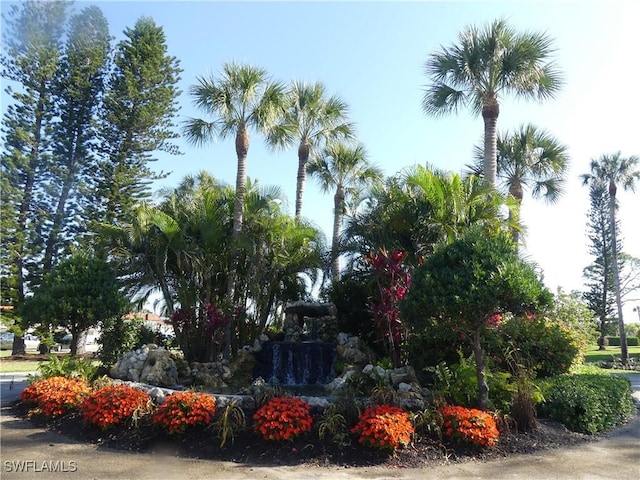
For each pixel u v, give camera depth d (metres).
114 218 23.25
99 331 15.88
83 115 22.33
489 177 14.34
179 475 5.35
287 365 13.93
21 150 21.84
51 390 8.17
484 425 6.54
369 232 13.88
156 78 23.81
